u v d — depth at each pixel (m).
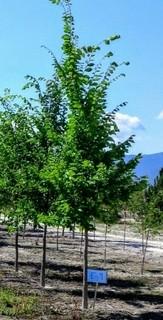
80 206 17.47
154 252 39.22
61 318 16.75
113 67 17.89
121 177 17.86
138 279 26.20
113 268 29.77
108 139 17.86
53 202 20.41
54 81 21.61
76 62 17.64
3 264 28.50
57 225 17.77
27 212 21.23
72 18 17.75
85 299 18.31
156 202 31.06
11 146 22.11
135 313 18.59
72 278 25.27
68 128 17.92
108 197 17.75
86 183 17.20
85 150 17.72
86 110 17.56
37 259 31.28
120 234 53.34
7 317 16.50
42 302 18.89
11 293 19.89
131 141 18.06
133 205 31.06
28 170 20.69
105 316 17.69
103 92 17.77
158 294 22.45
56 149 20.62
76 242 43.81
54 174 17.42
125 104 18.09
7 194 22.41
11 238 44.00
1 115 22.48
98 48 17.70
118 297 21.42
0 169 22.31
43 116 21.56
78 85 17.61
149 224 31.06
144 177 18.30
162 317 18.23
